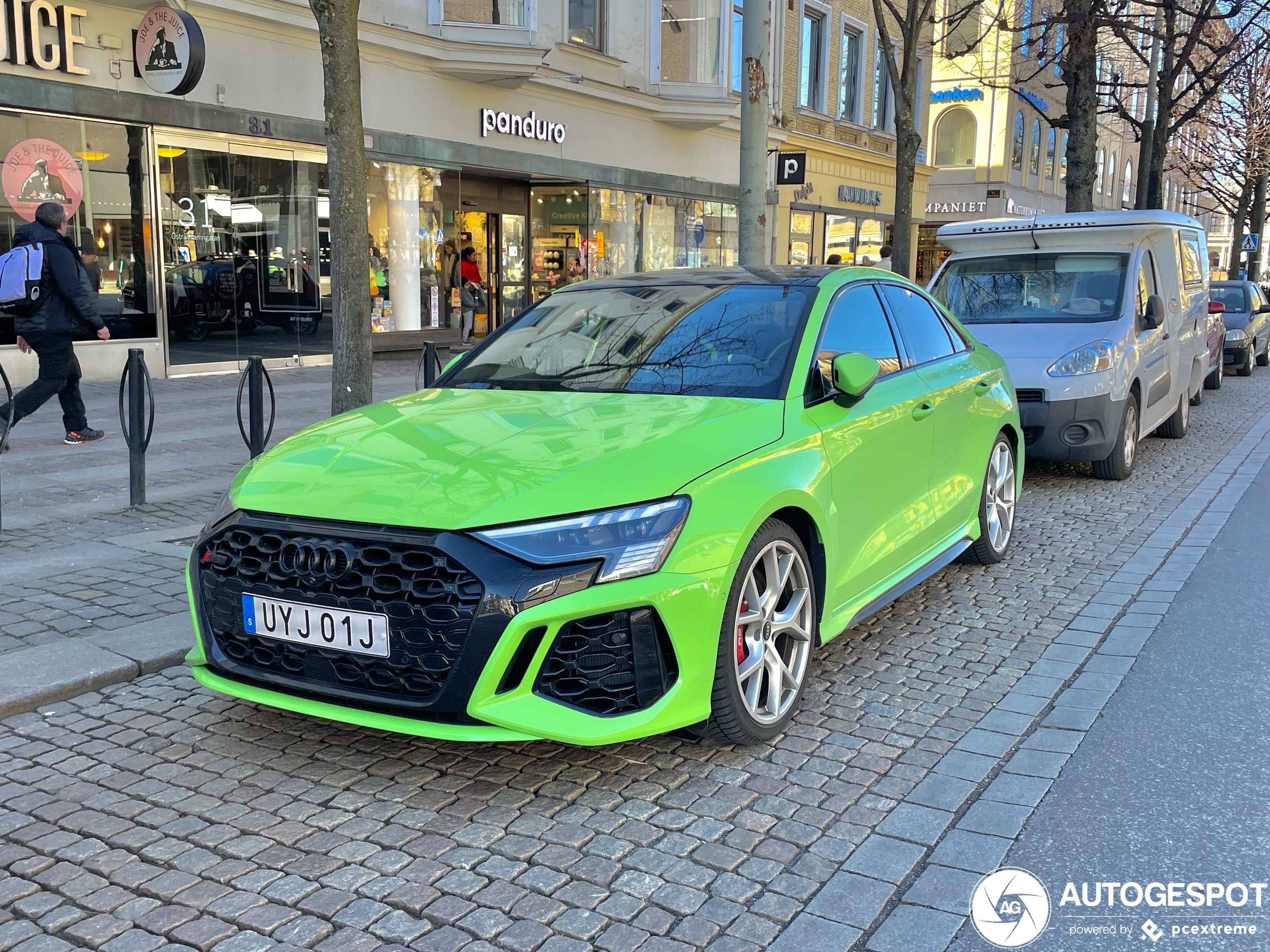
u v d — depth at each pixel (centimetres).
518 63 1616
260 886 284
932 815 321
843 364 409
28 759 361
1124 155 5506
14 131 1142
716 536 331
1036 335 847
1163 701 409
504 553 308
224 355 1390
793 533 375
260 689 343
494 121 1712
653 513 323
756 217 952
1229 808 327
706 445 353
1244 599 539
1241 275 3644
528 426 372
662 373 423
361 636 318
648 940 260
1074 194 1614
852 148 2748
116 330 1264
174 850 303
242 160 1379
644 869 292
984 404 567
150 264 1287
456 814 323
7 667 421
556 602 305
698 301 468
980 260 954
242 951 256
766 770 352
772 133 2369
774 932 263
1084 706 405
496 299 1962
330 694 325
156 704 407
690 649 324
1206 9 1916
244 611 341
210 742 375
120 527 643
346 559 320
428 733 308
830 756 362
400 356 1662
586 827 315
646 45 2022
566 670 312
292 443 393
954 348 570
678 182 2177
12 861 297
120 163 1244
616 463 334
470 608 305
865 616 444
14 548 594
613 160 2000
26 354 1155
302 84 1421
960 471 541
